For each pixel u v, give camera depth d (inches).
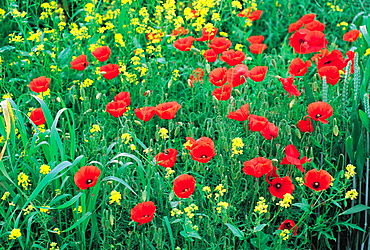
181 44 120.4
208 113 121.7
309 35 117.2
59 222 104.9
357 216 107.7
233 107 109.0
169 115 107.3
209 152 102.3
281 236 101.3
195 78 122.8
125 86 124.8
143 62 130.5
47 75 126.8
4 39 135.0
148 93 115.2
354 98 108.9
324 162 112.0
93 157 109.7
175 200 105.5
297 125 114.5
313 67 130.3
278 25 149.8
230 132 109.7
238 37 144.9
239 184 107.5
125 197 102.8
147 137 118.7
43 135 104.7
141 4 150.1
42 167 101.3
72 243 104.1
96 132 110.4
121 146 108.1
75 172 104.7
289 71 115.0
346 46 139.4
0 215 108.8
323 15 146.5
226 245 106.7
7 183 105.3
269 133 107.7
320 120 106.0
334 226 110.3
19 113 104.7
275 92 120.7
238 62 115.4
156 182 104.7
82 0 140.1
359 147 105.1
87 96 121.1
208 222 102.0
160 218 105.0
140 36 138.5
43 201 105.3
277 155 109.9
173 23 140.5
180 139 112.8
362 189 108.8
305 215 103.2
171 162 102.7
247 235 104.3
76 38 128.6
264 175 107.7
